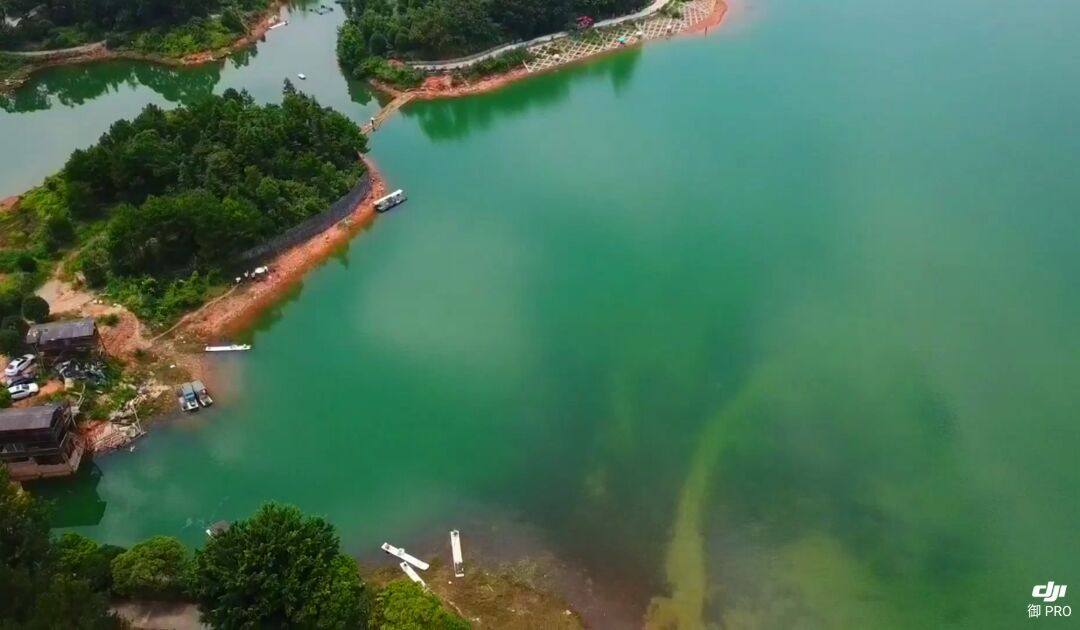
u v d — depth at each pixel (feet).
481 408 228.43
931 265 270.46
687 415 223.30
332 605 150.41
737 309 257.75
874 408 222.28
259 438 221.87
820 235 286.46
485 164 342.03
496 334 253.65
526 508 200.64
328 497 204.85
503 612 176.35
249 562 152.35
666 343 246.68
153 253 263.29
